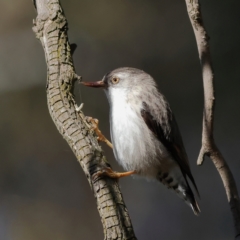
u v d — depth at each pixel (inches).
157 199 521.7
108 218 210.5
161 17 523.5
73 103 245.8
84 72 512.7
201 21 213.6
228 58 494.6
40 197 492.1
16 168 494.9
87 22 519.2
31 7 521.0
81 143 231.8
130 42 520.7
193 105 502.0
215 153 222.8
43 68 511.5
